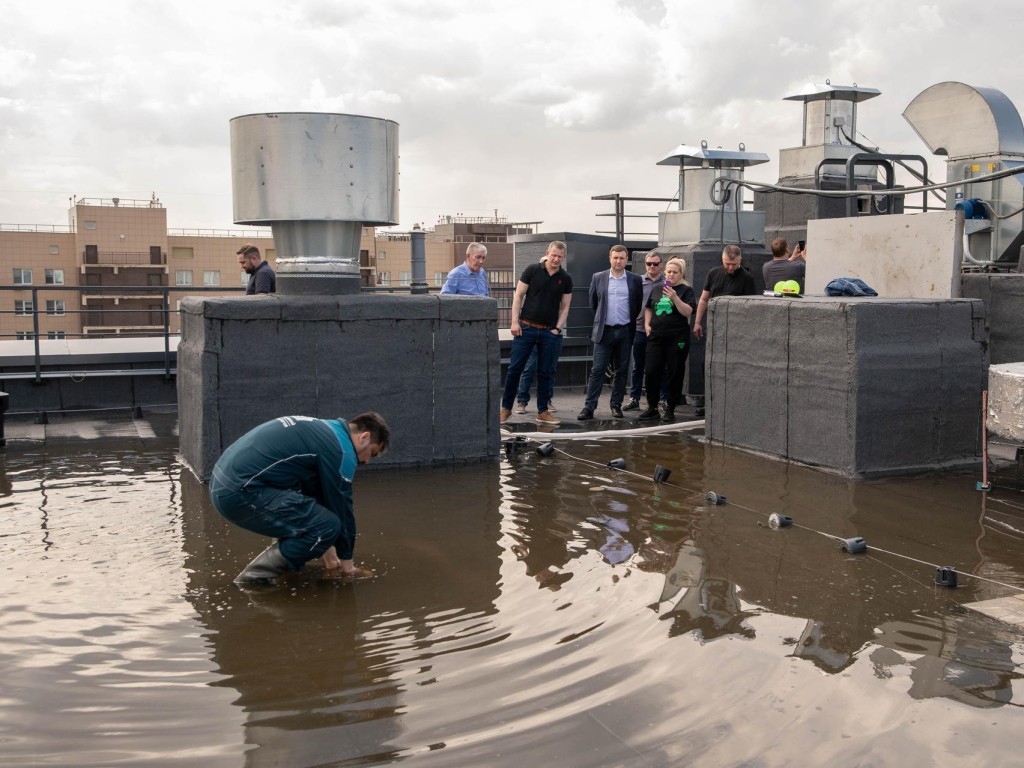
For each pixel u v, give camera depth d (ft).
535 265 32.60
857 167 48.37
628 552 18.06
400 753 10.48
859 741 10.78
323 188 24.54
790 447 26.78
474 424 26.86
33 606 15.02
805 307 25.98
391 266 166.40
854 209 46.60
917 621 14.49
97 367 36.86
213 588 15.97
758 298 28.19
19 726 11.10
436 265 165.17
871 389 24.66
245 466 15.79
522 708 11.54
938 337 25.70
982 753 10.53
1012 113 36.04
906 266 30.09
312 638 13.82
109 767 10.19
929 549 18.34
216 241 192.24
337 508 16.22
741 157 40.19
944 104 37.50
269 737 10.86
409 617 14.66
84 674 12.55
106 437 30.37
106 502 21.75
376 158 25.07
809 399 25.96
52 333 36.70
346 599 15.49
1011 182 35.45
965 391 26.05
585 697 11.84
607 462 26.84
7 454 27.53
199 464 24.20
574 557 17.74
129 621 14.46
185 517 20.44
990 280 30.32
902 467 25.25
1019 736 10.91
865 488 23.49
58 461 26.53
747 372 28.30
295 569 16.38
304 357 24.97
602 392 42.52
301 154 24.34
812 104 48.78
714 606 15.08
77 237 181.47
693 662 12.87
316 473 16.31
